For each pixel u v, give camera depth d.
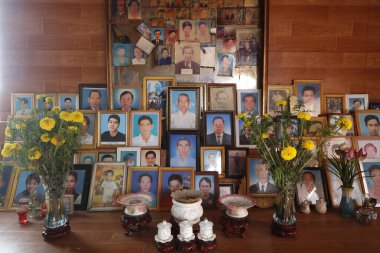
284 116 1.56
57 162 1.28
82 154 1.68
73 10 1.77
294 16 1.78
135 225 1.30
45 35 1.78
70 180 1.58
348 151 1.47
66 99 1.79
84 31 1.78
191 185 1.57
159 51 1.78
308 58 1.81
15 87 1.81
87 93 1.79
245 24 1.77
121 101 1.78
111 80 1.77
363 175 1.61
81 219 1.46
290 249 1.20
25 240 1.27
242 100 1.78
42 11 1.77
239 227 1.28
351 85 1.83
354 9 1.79
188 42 1.78
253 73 1.80
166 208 1.54
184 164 1.68
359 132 1.73
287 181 1.30
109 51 1.75
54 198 1.28
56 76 1.80
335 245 1.23
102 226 1.39
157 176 1.60
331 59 1.81
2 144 1.72
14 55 1.79
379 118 1.74
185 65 1.79
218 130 1.73
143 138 1.71
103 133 1.71
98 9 1.77
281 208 1.32
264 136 1.31
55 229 1.27
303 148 1.28
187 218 1.27
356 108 1.81
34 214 1.47
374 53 1.82
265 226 1.40
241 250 1.19
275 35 1.79
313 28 1.79
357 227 1.38
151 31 1.77
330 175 1.63
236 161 1.69
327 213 1.53
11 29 1.78
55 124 1.24
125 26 1.76
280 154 1.28
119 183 1.58
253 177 1.63
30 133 1.23
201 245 1.19
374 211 1.45
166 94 1.75
